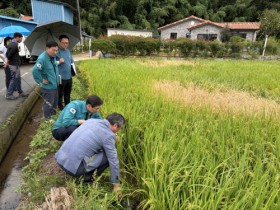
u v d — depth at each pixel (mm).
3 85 9453
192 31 35750
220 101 5809
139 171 3475
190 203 2535
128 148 4051
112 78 8594
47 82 5293
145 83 7859
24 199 3346
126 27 45531
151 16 50344
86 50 33406
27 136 5559
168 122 4410
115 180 3223
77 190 3098
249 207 2570
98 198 3080
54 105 5531
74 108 4105
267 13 36781
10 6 41562
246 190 2633
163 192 2889
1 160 4395
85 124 3355
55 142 4613
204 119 4832
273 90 8766
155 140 3721
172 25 38188
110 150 3162
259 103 5934
